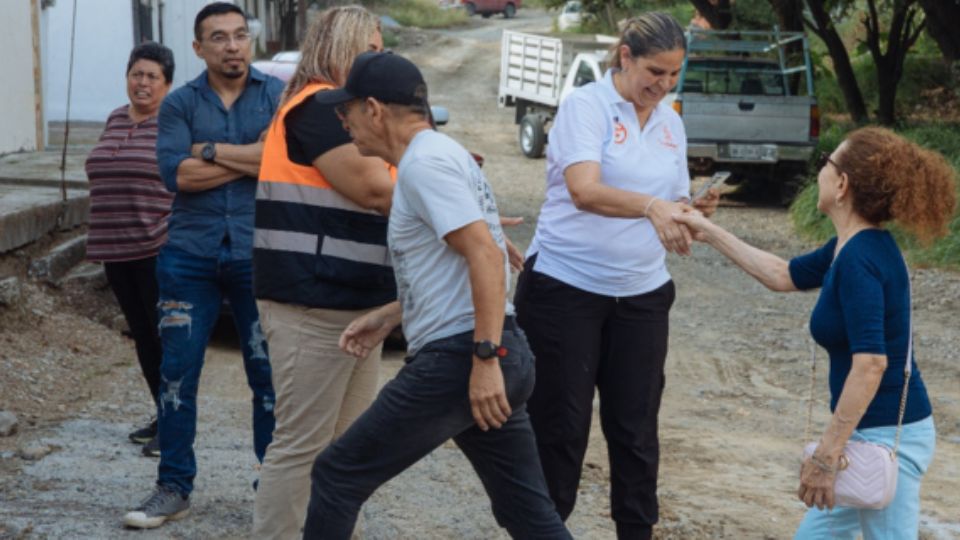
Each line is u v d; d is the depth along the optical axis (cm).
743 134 1766
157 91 600
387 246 407
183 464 493
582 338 439
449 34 5000
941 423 817
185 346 483
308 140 397
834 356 371
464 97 3400
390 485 578
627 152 432
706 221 404
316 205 401
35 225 916
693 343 1042
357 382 435
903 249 1416
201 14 486
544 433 445
